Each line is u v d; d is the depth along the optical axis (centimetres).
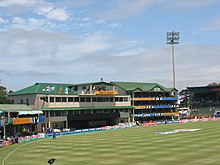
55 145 6488
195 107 18412
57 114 11038
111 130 10862
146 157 4366
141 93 14488
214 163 3709
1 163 4456
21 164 4300
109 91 12769
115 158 4422
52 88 11100
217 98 18188
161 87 15200
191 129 9238
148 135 7875
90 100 12319
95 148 5653
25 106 10044
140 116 14038
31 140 8050
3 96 11356
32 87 11394
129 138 7294
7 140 7025
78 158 4588
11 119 8488
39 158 4769
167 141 6194
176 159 4072
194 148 4997
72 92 11806
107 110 12825
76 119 11456
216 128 9300
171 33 15062
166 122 13538
